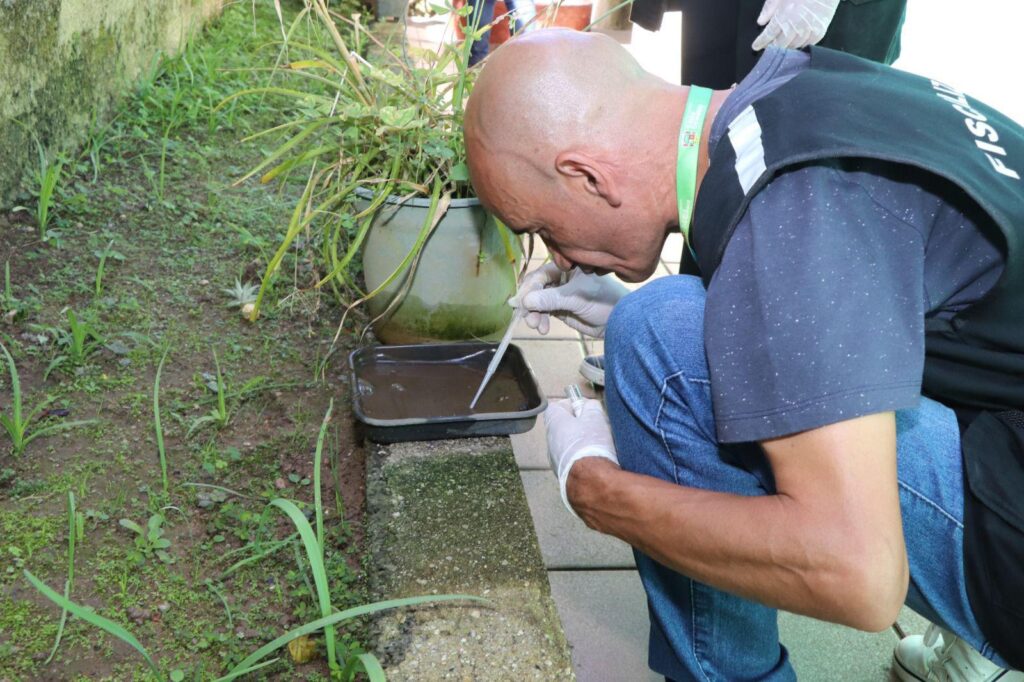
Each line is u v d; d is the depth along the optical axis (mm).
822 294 995
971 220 1062
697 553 1115
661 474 1360
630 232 1272
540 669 1542
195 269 2607
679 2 2619
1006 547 1124
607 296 1876
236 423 2078
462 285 2266
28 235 2590
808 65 1215
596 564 1862
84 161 3027
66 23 2887
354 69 2354
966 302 1116
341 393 2217
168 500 1819
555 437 1440
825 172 1047
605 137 1207
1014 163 1099
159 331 2334
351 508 1889
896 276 1029
